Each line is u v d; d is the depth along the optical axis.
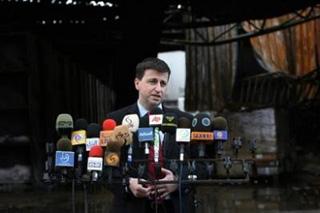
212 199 10.91
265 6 14.88
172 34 21.72
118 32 16.52
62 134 3.29
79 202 9.88
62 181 3.22
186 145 3.28
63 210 8.95
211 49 21.11
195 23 17.08
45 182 3.33
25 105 11.43
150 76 3.43
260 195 11.62
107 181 3.16
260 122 16.12
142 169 3.22
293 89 19.30
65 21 15.72
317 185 13.94
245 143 13.63
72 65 13.40
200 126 3.24
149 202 3.34
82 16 15.32
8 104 11.43
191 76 21.36
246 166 3.24
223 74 20.95
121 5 14.09
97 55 16.78
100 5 15.22
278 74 19.55
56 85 12.17
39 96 11.62
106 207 9.21
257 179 15.52
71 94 13.13
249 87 20.16
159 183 3.15
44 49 11.85
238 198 11.08
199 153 3.26
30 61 11.35
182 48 22.81
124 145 3.20
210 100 21.06
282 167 16.12
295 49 19.86
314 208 9.17
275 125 15.88
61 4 14.82
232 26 19.55
